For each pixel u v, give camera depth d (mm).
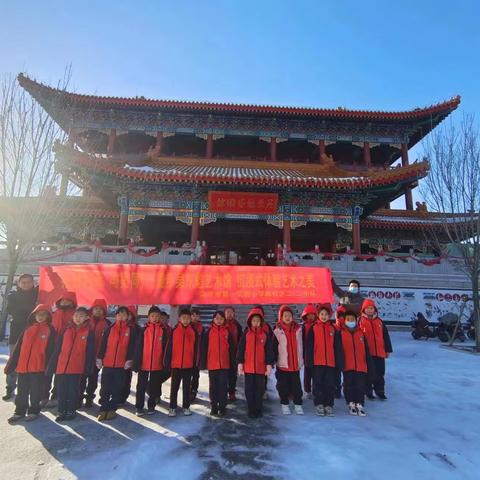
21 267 20750
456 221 19297
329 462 5742
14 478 5121
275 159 35188
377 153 39156
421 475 5430
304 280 9500
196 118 35375
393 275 21172
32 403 7598
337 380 9648
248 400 8008
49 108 17438
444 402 9039
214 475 5320
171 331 8484
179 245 32906
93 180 24547
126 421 7570
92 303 9242
